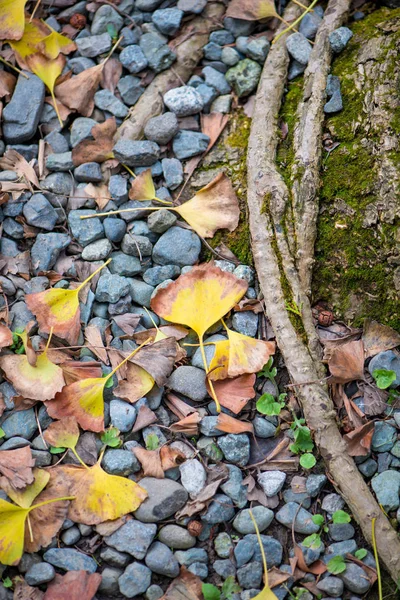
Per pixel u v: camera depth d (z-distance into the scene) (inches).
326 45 37.5
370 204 35.4
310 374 34.2
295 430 34.0
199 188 37.0
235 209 36.3
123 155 36.6
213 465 33.7
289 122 37.3
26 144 37.7
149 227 36.2
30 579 32.2
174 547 32.8
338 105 36.7
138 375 34.3
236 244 36.2
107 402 34.3
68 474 33.2
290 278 35.1
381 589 32.4
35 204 36.3
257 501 33.5
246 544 32.9
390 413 34.2
